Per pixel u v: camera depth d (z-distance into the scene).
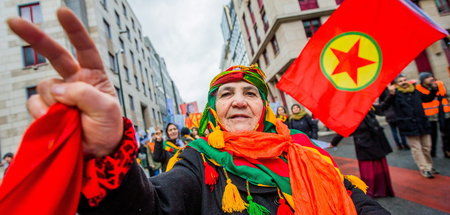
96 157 0.53
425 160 3.45
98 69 0.51
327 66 2.37
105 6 14.85
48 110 0.46
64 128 0.46
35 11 10.84
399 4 2.11
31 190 0.43
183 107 25.14
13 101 10.02
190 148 1.07
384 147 2.97
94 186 0.52
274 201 0.89
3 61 10.38
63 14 0.43
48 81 0.47
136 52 20.19
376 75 2.14
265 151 0.98
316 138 4.75
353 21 2.31
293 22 12.13
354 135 3.10
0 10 10.74
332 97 2.29
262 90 1.24
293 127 5.00
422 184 3.16
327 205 0.88
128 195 0.58
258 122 1.17
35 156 0.44
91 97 0.46
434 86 4.37
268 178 0.90
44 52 0.44
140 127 16.48
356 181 1.12
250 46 19.14
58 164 0.45
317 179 0.94
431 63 11.87
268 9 13.22
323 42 2.43
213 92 1.24
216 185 0.90
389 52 2.10
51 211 0.44
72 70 0.49
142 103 18.53
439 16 12.37
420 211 2.47
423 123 3.46
